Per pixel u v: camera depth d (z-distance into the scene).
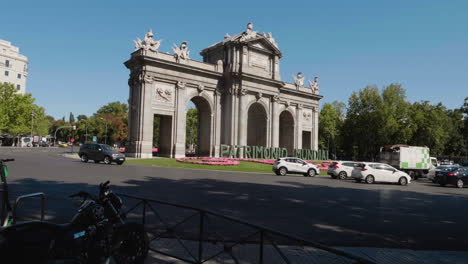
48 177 21.42
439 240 10.61
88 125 130.50
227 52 60.44
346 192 22.09
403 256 8.78
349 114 88.94
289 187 23.17
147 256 7.66
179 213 12.77
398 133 81.44
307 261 7.83
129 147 51.25
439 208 17.22
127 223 6.80
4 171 7.76
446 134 85.44
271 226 11.34
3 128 94.56
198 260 6.96
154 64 50.66
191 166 39.19
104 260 6.71
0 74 123.75
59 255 5.61
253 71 60.84
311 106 74.88
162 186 19.95
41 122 131.88
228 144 57.78
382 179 31.61
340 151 114.19
